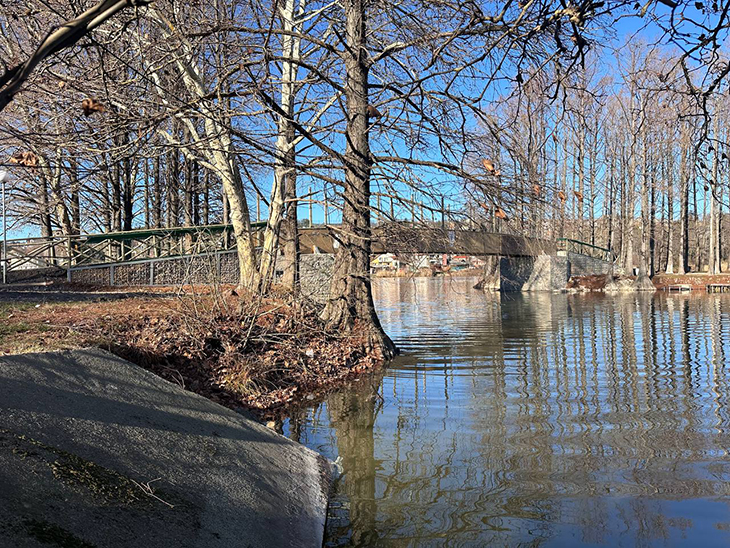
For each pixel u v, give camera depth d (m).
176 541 3.31
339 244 13.67
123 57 9.57
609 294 40.38
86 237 21.41
